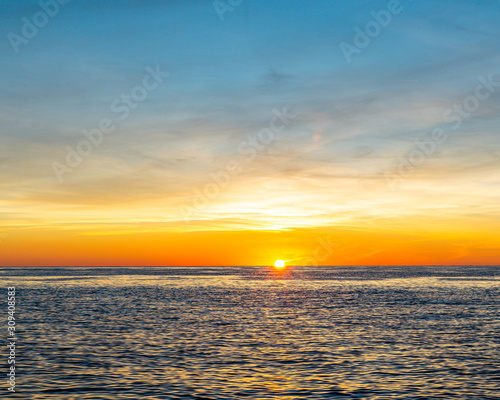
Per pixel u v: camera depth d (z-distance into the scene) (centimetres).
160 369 2789
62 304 6756
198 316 5328
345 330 4281
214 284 13225
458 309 6131
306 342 3659
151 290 10275
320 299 7756
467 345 3544
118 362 2956
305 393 2341
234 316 5334
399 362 2981
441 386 2462
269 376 2648
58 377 2605
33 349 3347
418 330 4288
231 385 2472
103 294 8919
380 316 5359
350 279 16762
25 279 16475
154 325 4581
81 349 3353
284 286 12031
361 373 2717
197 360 3027
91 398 2248
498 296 8356
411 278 17425
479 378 2611
